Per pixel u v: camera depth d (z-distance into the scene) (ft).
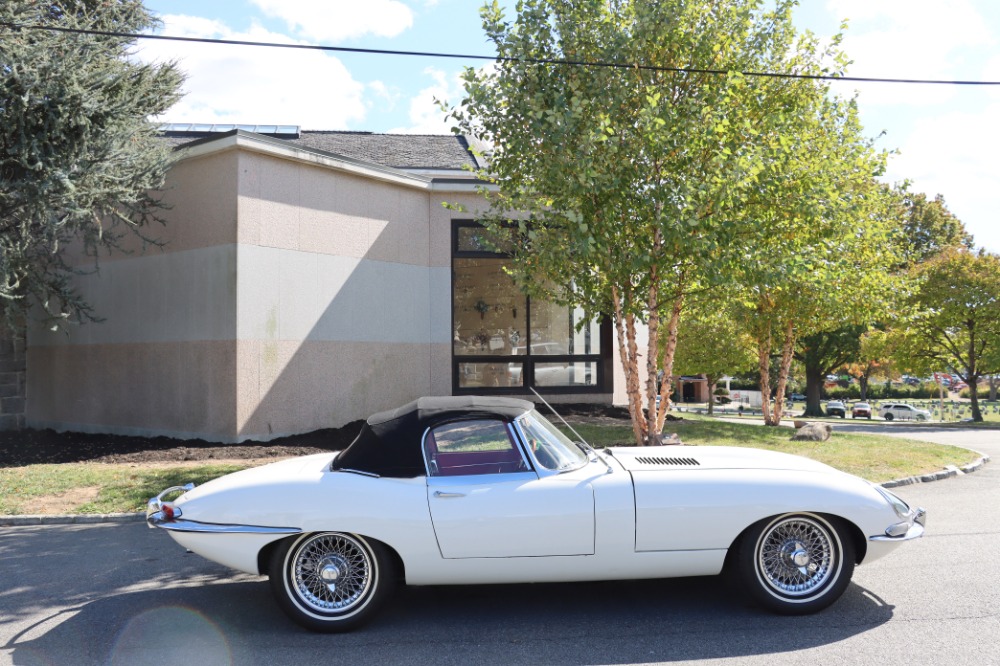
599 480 15.69
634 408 37.27
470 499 15.24
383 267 50.08
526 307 55.88
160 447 41.04
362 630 15.37
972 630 14.80
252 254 41.96
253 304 41.96
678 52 33.37
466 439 16.02
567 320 57.06
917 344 116.88
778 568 15.85
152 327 45.44
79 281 49.98
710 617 15.80
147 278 45.78
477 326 54.65
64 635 15.34
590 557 15.35
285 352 43.73
